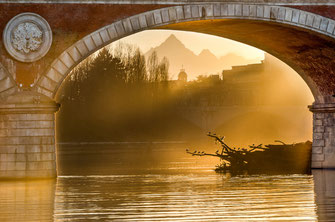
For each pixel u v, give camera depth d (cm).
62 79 4291
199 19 4519
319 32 4706
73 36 4291
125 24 4362
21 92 4231
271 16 4641
